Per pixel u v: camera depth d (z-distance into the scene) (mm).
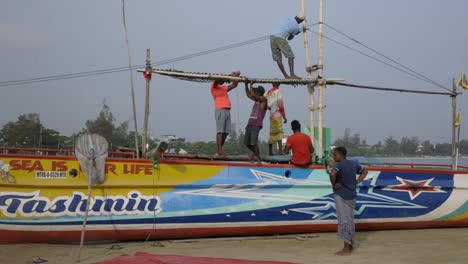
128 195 9812
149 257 8289
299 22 12312
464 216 12617
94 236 9680
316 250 9258
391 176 11906
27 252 8852
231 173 10531
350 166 8906
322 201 11133
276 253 8914
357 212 11508
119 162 9766
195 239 10359
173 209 10055
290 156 11438
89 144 8672
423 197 12211
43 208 9359
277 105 11969
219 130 11312
